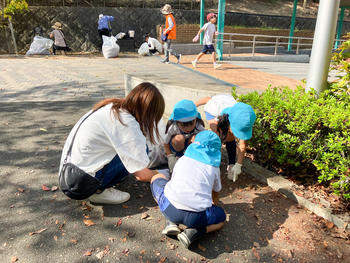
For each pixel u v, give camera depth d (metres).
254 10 25.42
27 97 6.32
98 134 2.38
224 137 3.16
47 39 13.24
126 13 15.27
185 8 17.22
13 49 13.81
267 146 3.42
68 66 10.20
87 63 10.92
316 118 3.00
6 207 2.76
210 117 3.29
